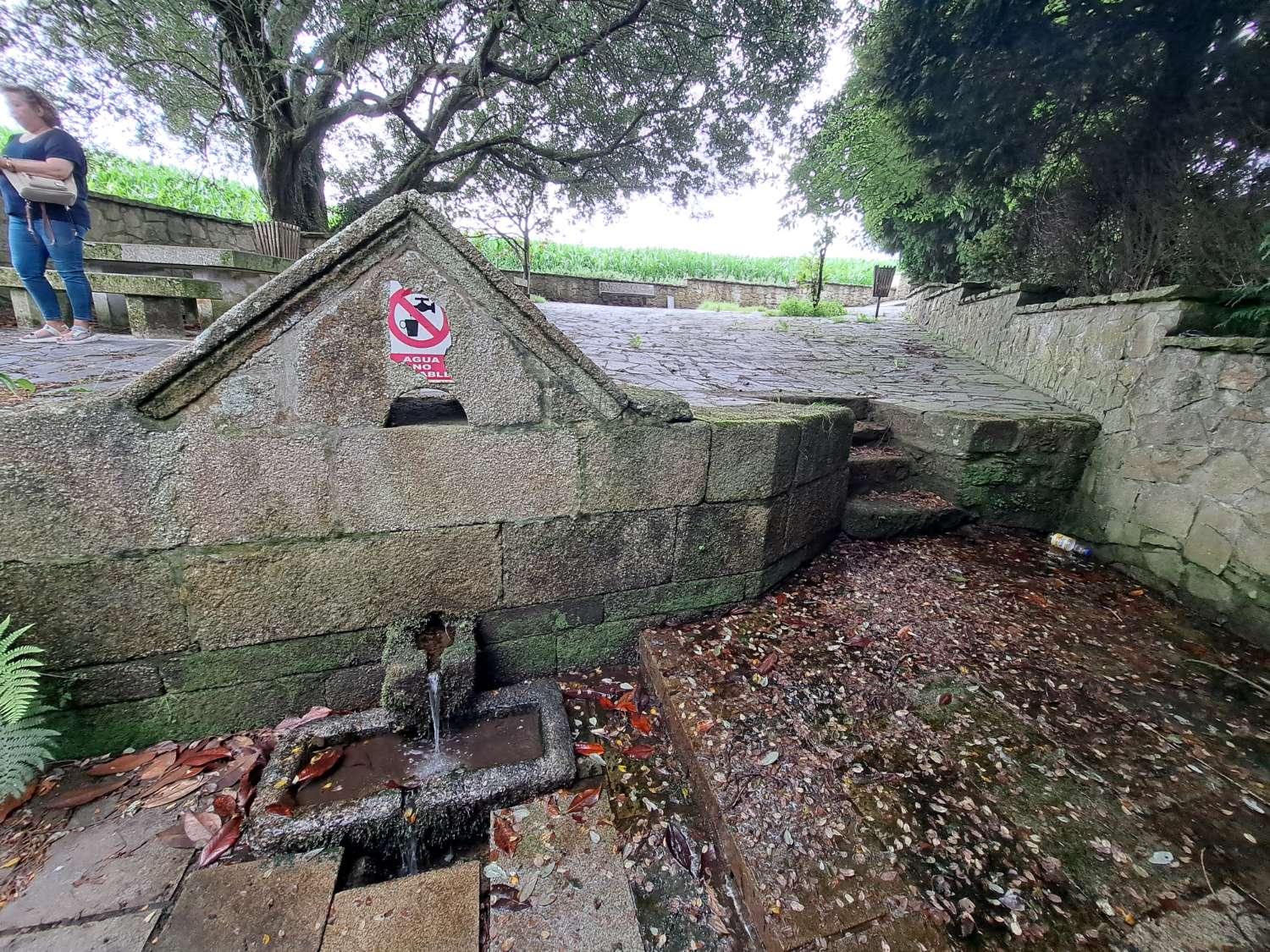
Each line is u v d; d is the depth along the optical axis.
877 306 10.09
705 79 10.23
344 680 1.99
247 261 5.30
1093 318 3.92
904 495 3.81
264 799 1.61
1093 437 3.66
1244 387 2.67
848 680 2.12
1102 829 1.53
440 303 1.72
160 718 1.81
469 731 1.96
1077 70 3.73
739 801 1.56
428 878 1.47
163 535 1.64
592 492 2.12
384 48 7.80
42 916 1.31
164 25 6.55
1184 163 3.71
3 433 1.44
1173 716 2.02
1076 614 2.73
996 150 4.60
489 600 2.10
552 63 8.62
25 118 3.52
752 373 4.96
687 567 2.41
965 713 1.97
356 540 1.85
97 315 4.86
